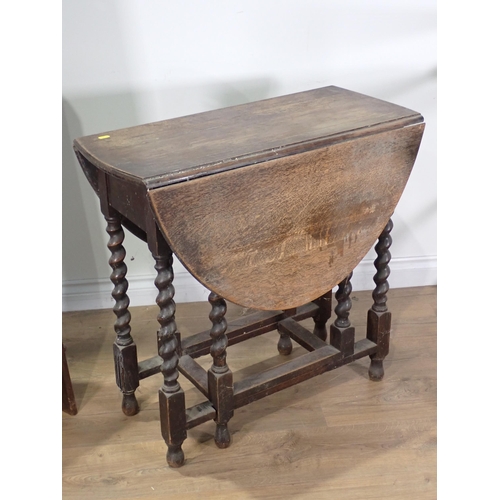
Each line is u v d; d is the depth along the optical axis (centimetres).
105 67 261
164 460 225
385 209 224
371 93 280
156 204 176
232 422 240
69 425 240
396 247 311
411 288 318
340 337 241
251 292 203
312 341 250
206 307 304
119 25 254
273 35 264
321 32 266
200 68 266
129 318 233
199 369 234
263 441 232
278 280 208
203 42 262
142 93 268
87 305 302
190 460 225
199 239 187
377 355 253
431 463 221
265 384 226
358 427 237
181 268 301
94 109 267
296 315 268
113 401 251
